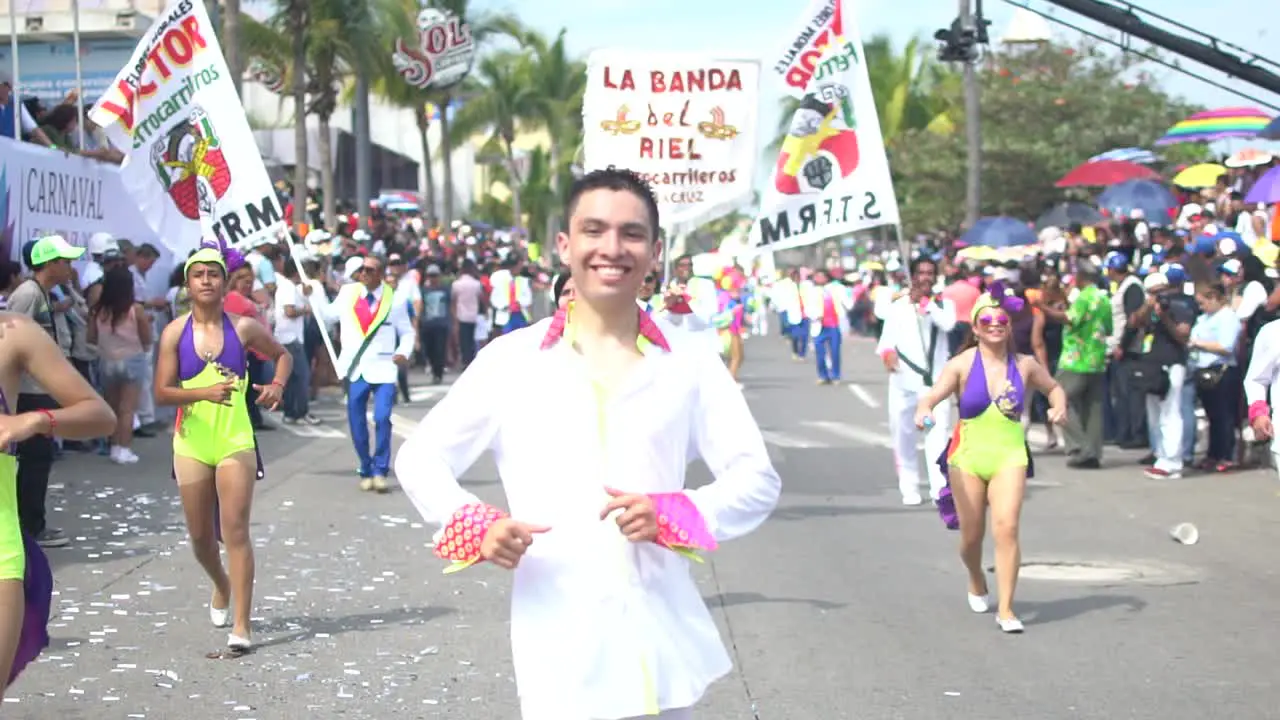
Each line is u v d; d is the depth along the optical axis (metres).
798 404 21.64
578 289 3.75
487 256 32.81
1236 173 21.72
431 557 9.94
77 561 9.66
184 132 11.14
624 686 3.57
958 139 39.97
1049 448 16.38
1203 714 6.50
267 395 7.70
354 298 12.79
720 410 3.81
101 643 7.55
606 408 3.69
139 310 14.05
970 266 20.19
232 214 11.14
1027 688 6.90
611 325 3.77
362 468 12.90
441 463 3.74
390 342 12.84
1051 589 9.20
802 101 12.30
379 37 34.66
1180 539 10.77
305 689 6.74
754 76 12.33
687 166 12.36
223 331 7.51
